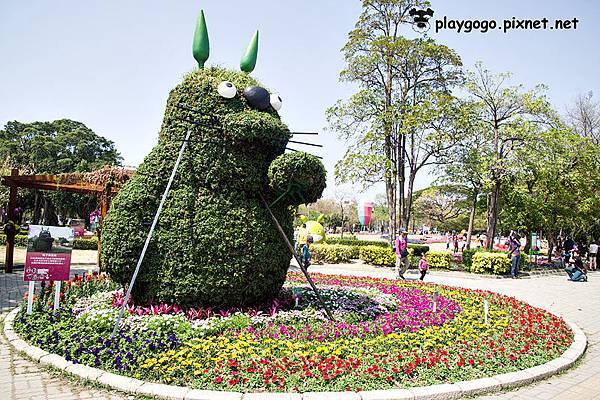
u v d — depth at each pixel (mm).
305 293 7957
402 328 6410
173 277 6355
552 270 20328
